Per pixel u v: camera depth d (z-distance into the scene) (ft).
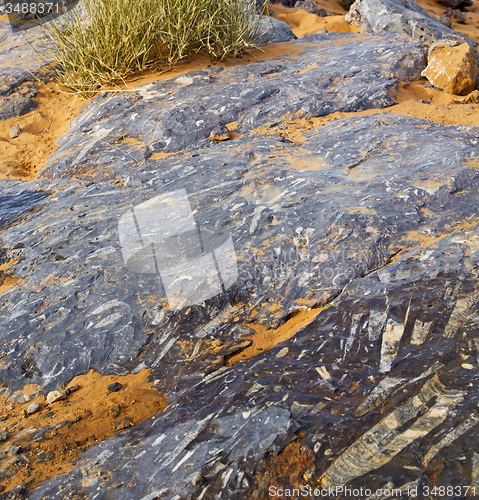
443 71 16.56
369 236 8.18
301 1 34.35
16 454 5.73
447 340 5.95
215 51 19.29
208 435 5.24
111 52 17.12
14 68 19.16
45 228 9.93
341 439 4.80
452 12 38.09
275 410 5.27
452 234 8.07
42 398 6.68
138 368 6.84
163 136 13.57
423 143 11.46
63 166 13.23
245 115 14.42
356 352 6.09
